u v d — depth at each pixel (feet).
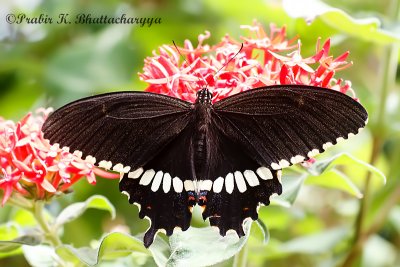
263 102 1.81
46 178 1.87
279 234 2.37
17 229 1.96
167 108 1.82
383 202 2.18
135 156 1.79
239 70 1.86
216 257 1.78
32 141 1.86
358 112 1.75
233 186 1.79
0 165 1.85
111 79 2.39
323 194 2.43
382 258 2.34
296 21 2.26
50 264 1.96
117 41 2.43
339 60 1.86
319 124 1.77
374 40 1.99
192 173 1.80
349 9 2.43
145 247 1.77
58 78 2.38
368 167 1.81
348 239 2.14
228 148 1.81
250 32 1.95
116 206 2.35
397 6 2.12
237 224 1.77
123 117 1.80
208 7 2.47
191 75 1.86
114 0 2.52
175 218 1.78
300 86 1.79
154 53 1.91
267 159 1.79
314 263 2.35
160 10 2.48
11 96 2.50
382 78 2.11
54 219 1.97
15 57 2.46
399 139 2.25
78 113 1.78
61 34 2.54
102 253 1.84
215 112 1.82
